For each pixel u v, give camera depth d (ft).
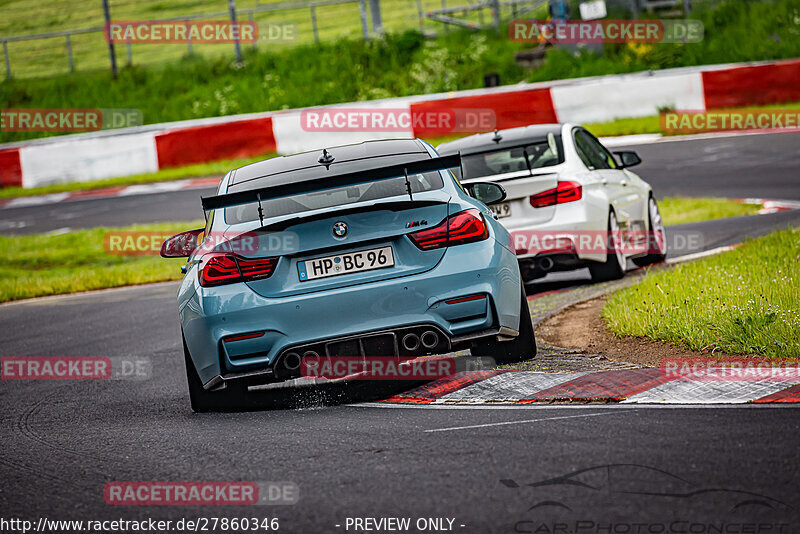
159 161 321.52
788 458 44.93
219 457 55.98
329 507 44.29
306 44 450.71
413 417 61.16
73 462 59.16
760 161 231.91
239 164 315.37
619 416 55.93
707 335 73.20
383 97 381.81
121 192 299.38
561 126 118.01
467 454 50.57
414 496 44.47
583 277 125.49
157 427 67.46
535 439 52.29
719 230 147.74
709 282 90.07
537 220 108.47
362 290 64.64
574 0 399.24
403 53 411.95
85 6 581.53
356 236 65.26
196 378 70.54
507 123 309.63
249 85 408.46
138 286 170.81
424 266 65.67
